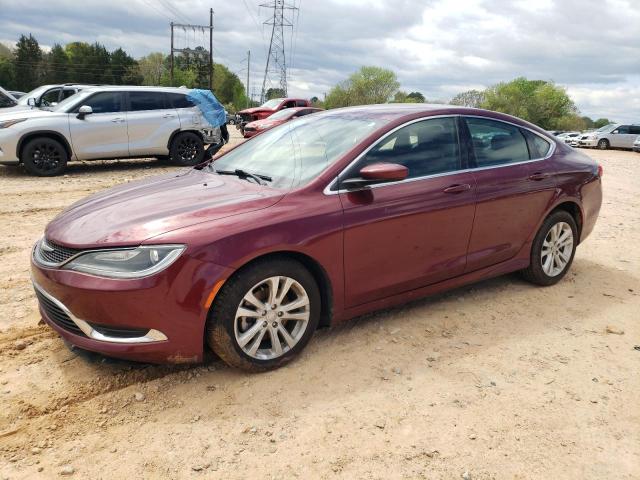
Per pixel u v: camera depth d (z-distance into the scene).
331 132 3.86
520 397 3.09
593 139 30.97
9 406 2.84
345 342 3.65
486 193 4.02
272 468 2.47
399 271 3.66
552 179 4.51
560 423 2.86
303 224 3.15
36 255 3.21
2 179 9.92
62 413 2.80
